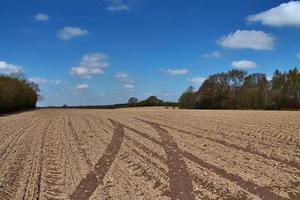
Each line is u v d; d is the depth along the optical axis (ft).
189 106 349.82
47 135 85.51
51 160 53.93
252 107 306.14
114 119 138.00
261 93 304.09
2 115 201.67
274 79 301.22
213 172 43.73
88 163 51.49
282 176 41.24
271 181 39.27
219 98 338.75
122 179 42.14
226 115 148.36
